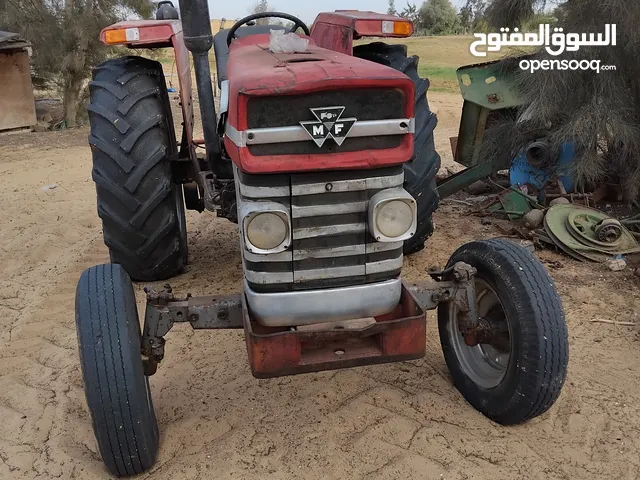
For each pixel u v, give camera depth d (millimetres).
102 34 4336
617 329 3857
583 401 3148
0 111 12891
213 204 3957
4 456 2895
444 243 5184
